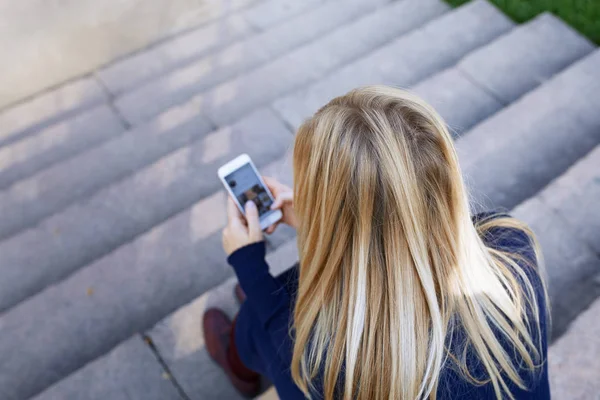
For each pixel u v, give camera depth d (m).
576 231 2.25
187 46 5.15
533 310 1.08
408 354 0.88
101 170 3.70
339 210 0.90
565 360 1.76
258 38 4.64
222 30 5.18
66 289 2.72
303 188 0.97
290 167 3.00
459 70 3.38
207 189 3.21
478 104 3.26
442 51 3.76
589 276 2.16
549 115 2.82
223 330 2.26
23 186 3.70
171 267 2.75
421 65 3.71
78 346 2.59
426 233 0.89
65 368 2.55
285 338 1.21
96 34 5.63
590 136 2.75
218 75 4.47
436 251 0.91
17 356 2.57
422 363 0.89
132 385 2.27
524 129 2.79
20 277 3.06
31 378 2.53
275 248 2.78
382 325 0.89
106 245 3.11
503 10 4.00
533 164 2.71
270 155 3.32
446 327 0.92
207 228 2.83
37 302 2.69
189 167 3.29
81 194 3.61
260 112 3.50
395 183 0.86
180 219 2.86
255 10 5.25
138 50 5.58
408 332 0.88
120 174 3.68
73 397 2.26
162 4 5.82
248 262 1.36
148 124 3.82
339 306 0.94
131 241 2.82
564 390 1.72
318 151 0.91
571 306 2.11
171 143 3.75
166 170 3.28
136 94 4.46
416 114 0.92
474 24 3.88
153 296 2.69
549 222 2.28
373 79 3.65
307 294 0.98
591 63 2.95
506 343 1.00
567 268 2.19
